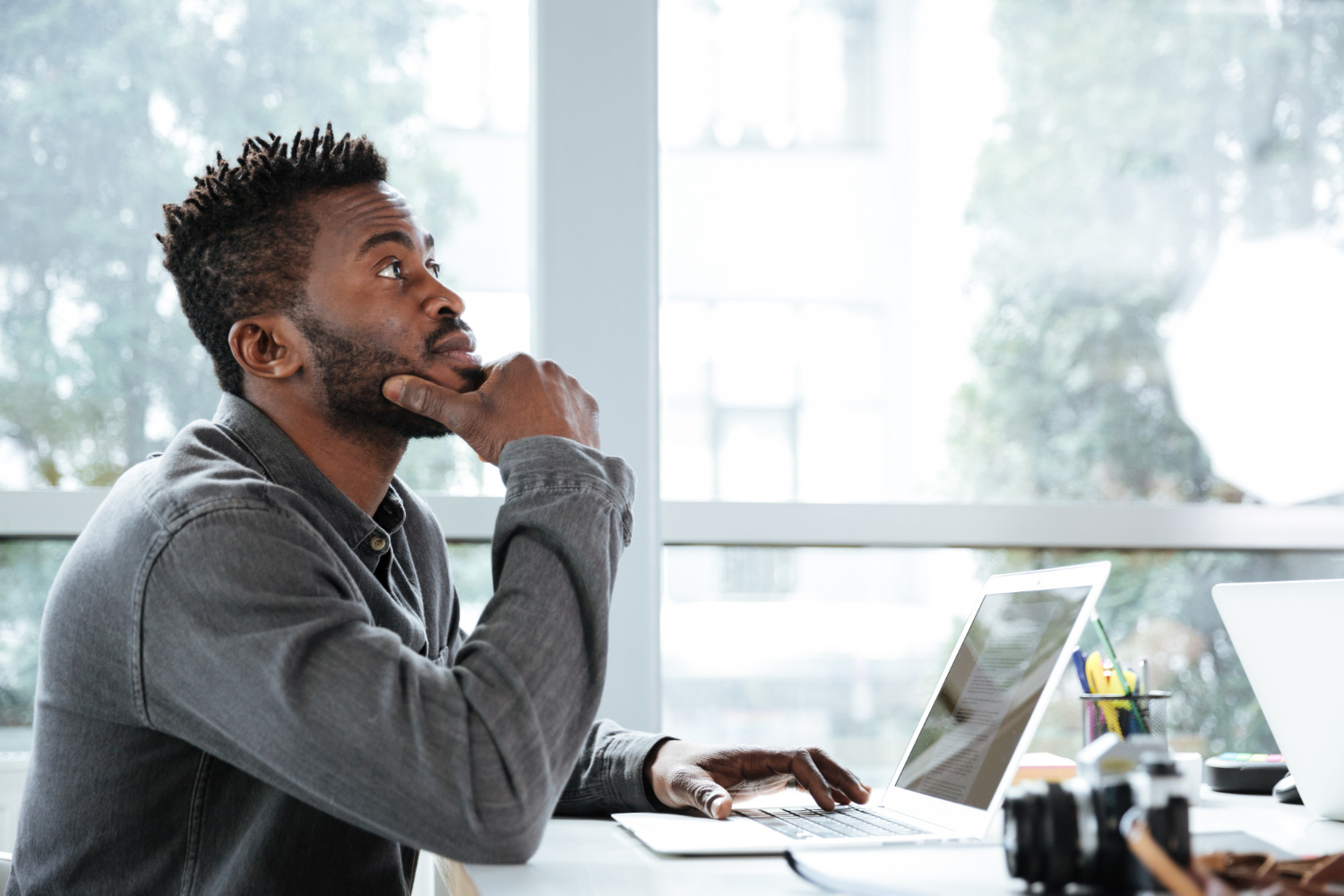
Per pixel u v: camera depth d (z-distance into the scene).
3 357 1.75
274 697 0.76
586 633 0.86
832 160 1.99
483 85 1.89
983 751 0.92
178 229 1.03
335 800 0.77
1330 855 0.64
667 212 1.95
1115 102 2.02
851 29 2.00
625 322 1.81
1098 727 1.10
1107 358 1.99
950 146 2.00
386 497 1.11
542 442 0.94
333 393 1.00
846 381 1.97
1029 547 1.93
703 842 0.86
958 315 1.99
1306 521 1.96
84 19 1.80
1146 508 1.94
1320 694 0.96
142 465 0.96
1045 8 2.02
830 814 1.00
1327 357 2.00
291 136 1.84
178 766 0.88
